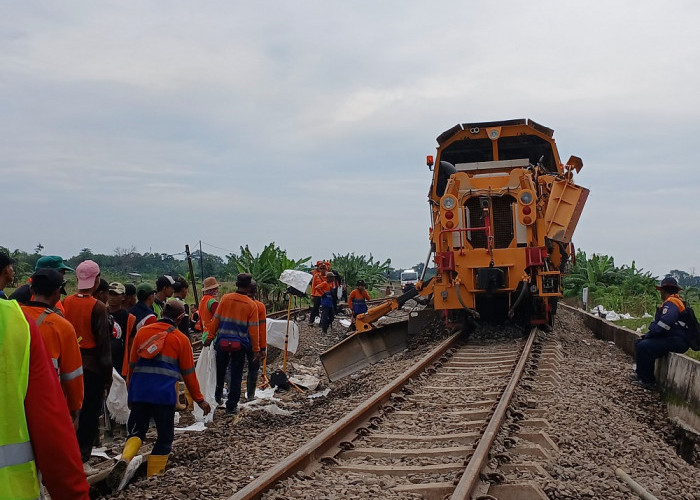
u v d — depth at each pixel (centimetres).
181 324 1034
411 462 658
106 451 798
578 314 2338
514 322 1528
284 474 592
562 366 1157
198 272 5334
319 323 2384
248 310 995
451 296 1392
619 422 869
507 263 1356
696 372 945
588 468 654
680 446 935
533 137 1527
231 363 995
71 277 3328
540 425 768
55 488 275
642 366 1113
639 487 605
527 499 561
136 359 707
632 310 2500
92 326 683
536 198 1366
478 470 583
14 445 262
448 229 1372
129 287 965
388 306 1456
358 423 788
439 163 1547
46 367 279
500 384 965
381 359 1480
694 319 1090
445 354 1259
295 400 1149
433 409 864
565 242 1399
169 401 700
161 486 639
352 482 599
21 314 277
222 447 796
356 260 4153
